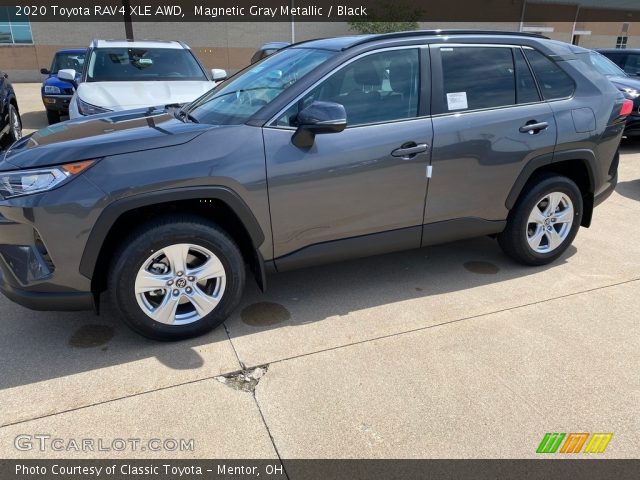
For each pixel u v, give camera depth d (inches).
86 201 101.0
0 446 88.3
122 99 230.2
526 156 140.9
